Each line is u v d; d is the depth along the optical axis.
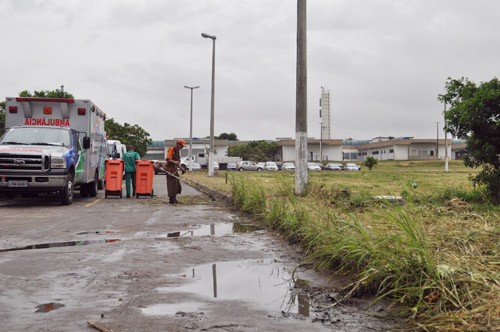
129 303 3.67
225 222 9.12
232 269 4.96
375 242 4.48
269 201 9.73
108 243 6.61
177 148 13.54
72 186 13.25
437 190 11.15
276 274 4.73
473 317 3.01
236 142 94.56
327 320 3.29
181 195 16.78
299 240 6.54
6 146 12.35
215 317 3.34
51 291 4.02
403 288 3.55
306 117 13.33
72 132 13.79
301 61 13.52
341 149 93.88
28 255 5.69
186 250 6.07
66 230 7.98
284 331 3.07
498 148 9.75
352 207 8.10
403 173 43.41
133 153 16.05
